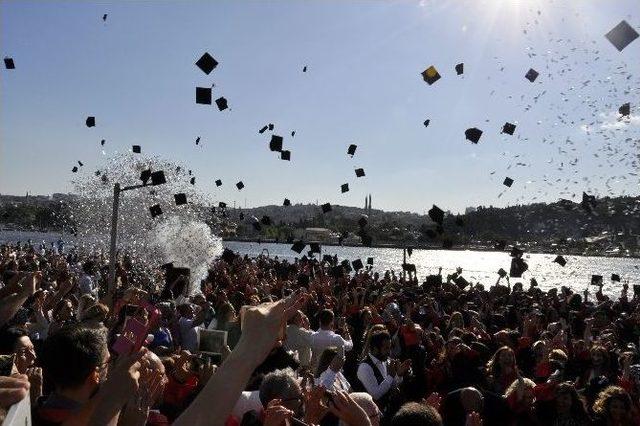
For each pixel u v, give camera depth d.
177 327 8.06
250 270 20.84
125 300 5.91
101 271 17.30
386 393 6.52
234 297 11.16
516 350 9.14
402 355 8.69
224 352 6.03
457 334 8.73
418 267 70.12
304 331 7.45
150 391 2.68
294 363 4.97
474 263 88.75
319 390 2.98
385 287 17.28
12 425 1.29
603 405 5.83
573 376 7.97
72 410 2.31
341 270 17.98
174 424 1.67
